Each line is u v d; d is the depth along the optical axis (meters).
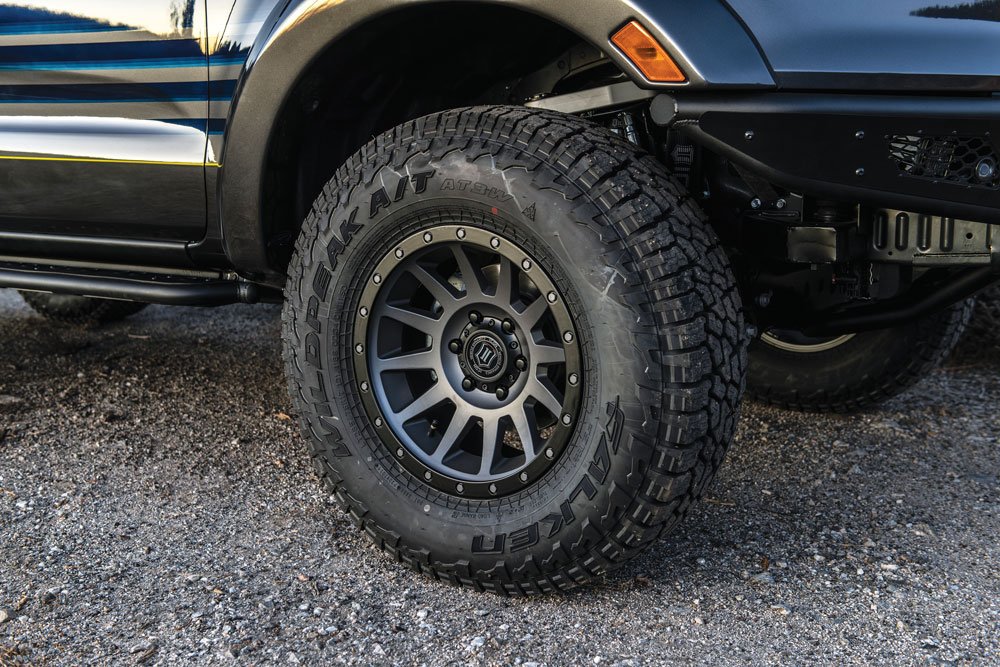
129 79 2.40
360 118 2.42
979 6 1.92
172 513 2.42
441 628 1.90
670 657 1.79
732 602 1.99
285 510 2.44
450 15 2.06
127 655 1.80
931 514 2.40
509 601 2.01
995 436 2.92
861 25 1.82
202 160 2.34
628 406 1.80
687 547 2.23
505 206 1.86
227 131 2.27
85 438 2.92
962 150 1.85
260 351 3.90
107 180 2.49
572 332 1.86
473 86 2.41
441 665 1.77
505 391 2.00
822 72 1.77
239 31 2.23
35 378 3.50
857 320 2.46
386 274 2.03
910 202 1.83
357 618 1.93
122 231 2.55
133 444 2.88
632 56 1.76
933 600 1.99
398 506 2.06
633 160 1.88
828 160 1.79
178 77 2.33
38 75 2.53
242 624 1.90
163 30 2.32
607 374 1.82
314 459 2.17
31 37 2.50
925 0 1.89
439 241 1.96
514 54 2.26
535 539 1.92
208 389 3.41
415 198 1.96
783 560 2.17
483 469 2.01
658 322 1.78
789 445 2.88
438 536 2.01
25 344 3.97
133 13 2.35
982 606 1.97
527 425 1.97
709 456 1.87
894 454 2.79
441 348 2.06
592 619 1.93
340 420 2.11
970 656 1.79
